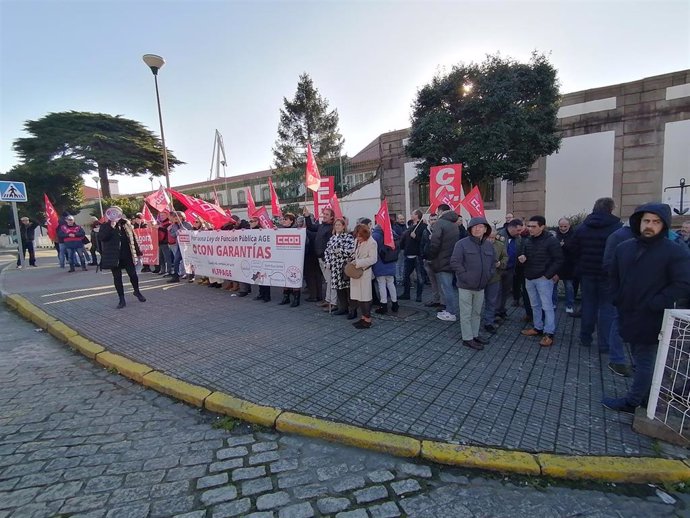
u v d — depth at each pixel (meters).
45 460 2.80
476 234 4.69
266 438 3.09
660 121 12.86
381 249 6.34
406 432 3.02
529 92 12.15
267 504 2.35
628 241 3.25
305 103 29.39
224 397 3.58
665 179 12.91
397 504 2.36
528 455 2.71
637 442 2.88
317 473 2.65
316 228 7.88
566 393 3.66
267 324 5.95
